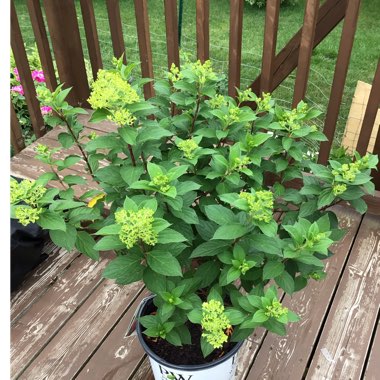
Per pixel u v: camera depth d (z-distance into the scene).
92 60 2.73
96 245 1.13
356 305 1.94
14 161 2.56
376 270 2.08
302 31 1.96
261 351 1.79
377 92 2.02
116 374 1.74
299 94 2.16
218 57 5.40
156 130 1.29
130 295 2.03
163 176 1.17
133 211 1.09
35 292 2.06
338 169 1.46
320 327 1.87
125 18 6.28
